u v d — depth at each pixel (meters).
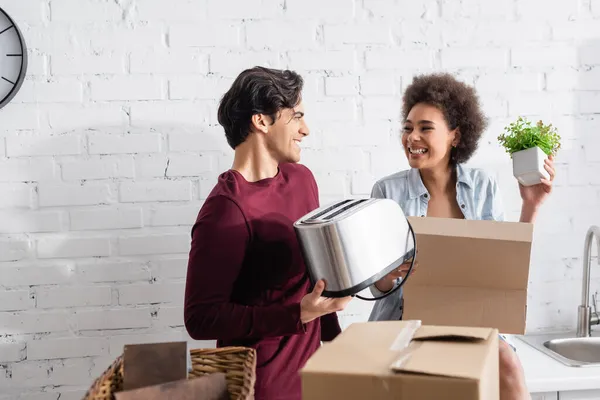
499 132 2.21
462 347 0.90
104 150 2.05
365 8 2.13
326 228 1.28
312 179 1.71
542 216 2.25
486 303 1.54
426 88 1.89
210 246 1.44
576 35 2.22
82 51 2.03
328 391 0.81
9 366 2.03
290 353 1.52
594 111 2.24
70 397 2.05
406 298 1.57
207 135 2.09
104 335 2.07
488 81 2.19
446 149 1.89
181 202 2.08
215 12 2.07
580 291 2.27
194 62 2.07
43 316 2.04
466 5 2.17
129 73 2.05
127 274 2.07
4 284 2.02
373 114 2.14
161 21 2.05
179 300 2.09
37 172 2.02
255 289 1.51
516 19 2.19
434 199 1.97
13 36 1.97
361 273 1.29
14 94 1.99
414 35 2.15
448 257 1.52
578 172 2.25
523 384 1.55
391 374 0.80
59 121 2.03
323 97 2.12
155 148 2.07
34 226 2.03
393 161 2.16
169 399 0.93
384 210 1.36
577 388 1.78
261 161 1.58
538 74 2.21
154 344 1.00
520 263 1.48
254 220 1.48
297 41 2.11
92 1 2.02
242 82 1.54
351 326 1.03
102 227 2.06
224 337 1.43
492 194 1.96
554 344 2.14
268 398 1.47
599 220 2.27
